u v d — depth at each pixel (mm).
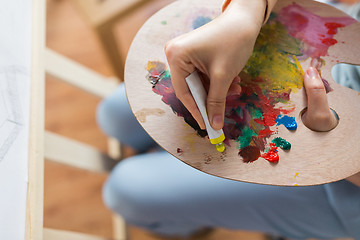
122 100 726
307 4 518
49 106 1130
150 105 444
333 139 428
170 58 407
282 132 435
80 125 1112
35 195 441
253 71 472
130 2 827
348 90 459
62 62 667
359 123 436
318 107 432
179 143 427
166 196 637
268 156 420
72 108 1130
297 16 508
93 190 1042
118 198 680
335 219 568
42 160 467
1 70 472
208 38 403
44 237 468
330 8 517
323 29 500
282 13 510
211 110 411
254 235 994
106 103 744
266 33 495
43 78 515
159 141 427
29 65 510
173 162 660
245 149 425
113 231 1008
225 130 437
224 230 1001
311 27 501
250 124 441
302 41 491
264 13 454
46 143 585
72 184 1044
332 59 479
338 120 440
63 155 625
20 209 425
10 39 497
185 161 419
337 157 417
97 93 767
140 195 649
